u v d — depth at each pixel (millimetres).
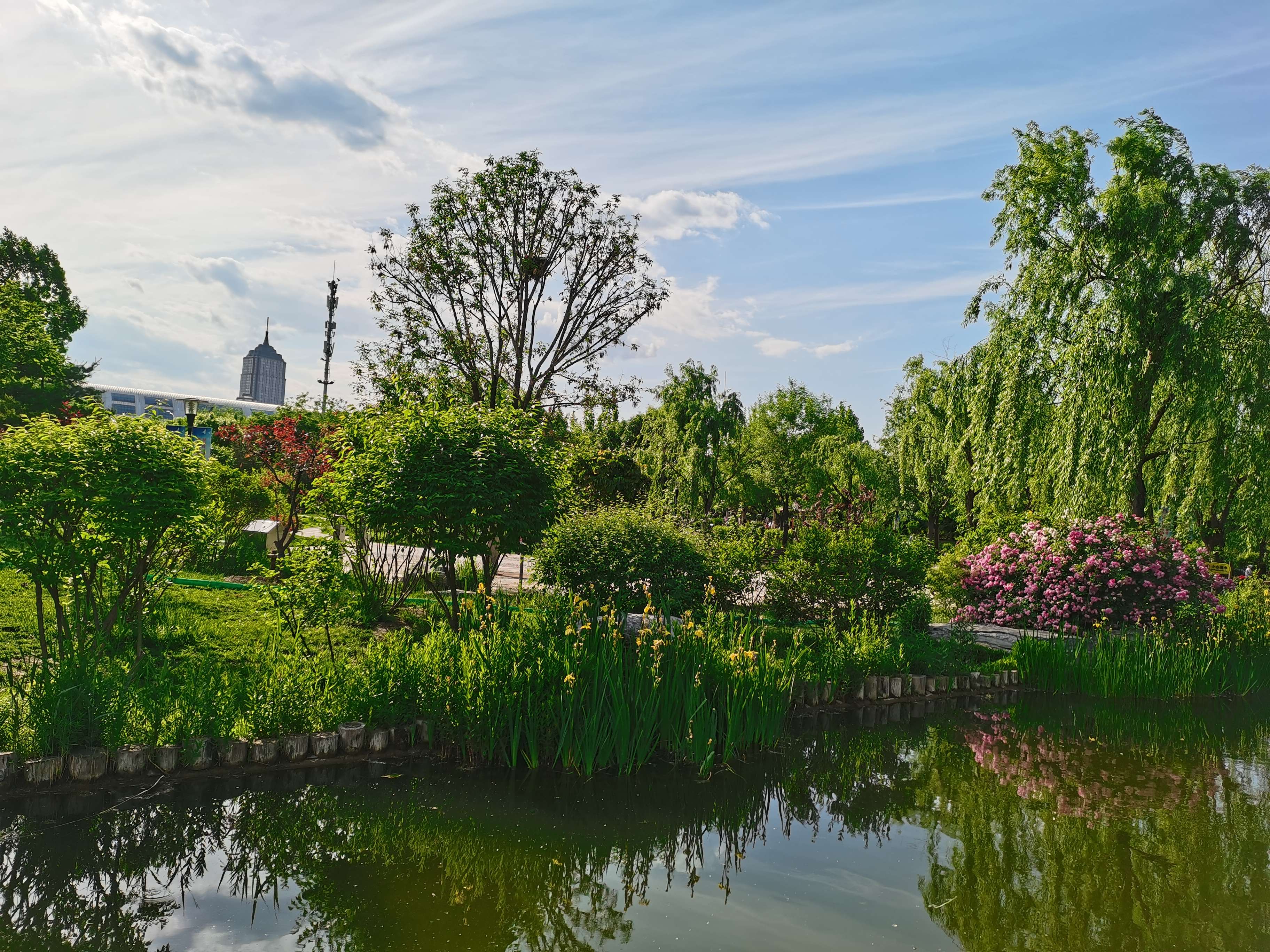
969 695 10805
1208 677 11578
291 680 6613
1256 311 15078
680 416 34719
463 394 14844
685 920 4402
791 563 11609
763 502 37812
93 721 5664
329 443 11039
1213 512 16812
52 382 24172
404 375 14859
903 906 4676
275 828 5254
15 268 37375
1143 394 15219
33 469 5988
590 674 6965
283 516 15594
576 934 4191
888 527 12297
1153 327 14953
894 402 30219
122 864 4648
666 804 6176
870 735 8570
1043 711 10164
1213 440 15312
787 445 39062
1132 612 13398
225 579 12180
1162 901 4824
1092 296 16359
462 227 15500
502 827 5543
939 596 15750
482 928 4199
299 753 6316
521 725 6754
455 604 8914
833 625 10820
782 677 8141
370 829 5352
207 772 5961
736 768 7148
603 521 9758
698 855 5305
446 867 4898
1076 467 14898
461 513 8203
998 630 14016
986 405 17969
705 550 10500
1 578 9922
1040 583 14273
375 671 6992
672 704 7160
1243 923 4566
